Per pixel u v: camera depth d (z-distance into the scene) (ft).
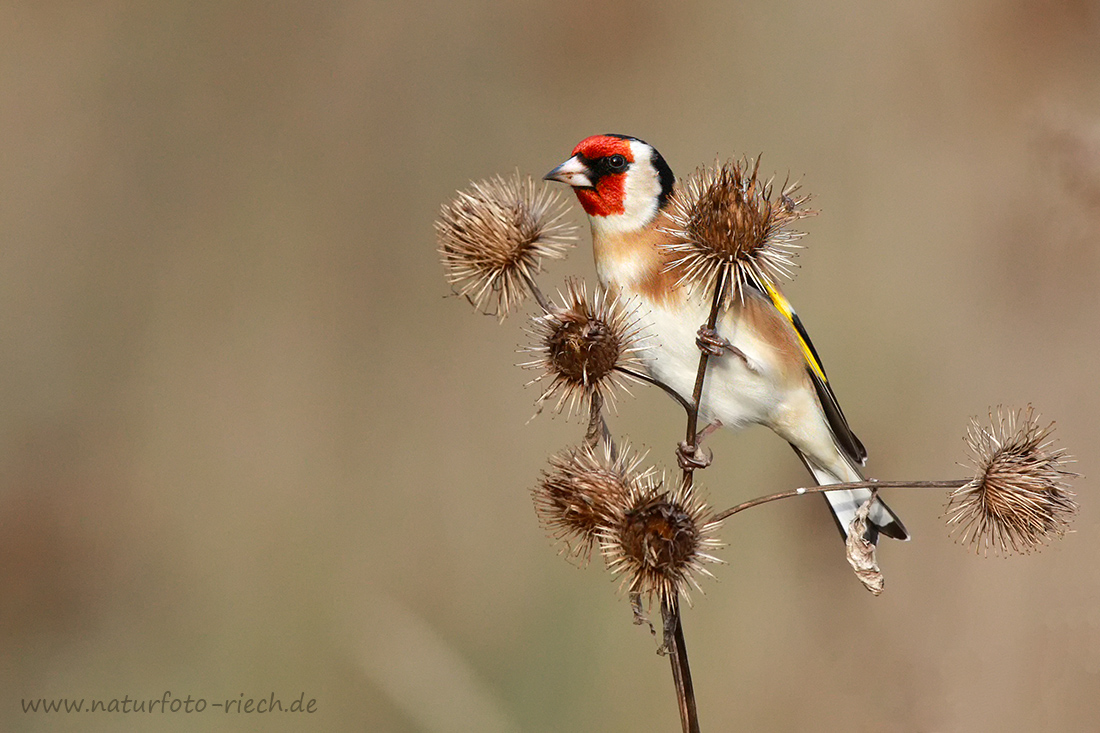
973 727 30.58
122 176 48.52
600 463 18.63
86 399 43.93
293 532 39.60
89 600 37.86
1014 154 40.86
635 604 17.83
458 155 48.91
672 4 48.34
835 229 42.34
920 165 43.47
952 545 34.30
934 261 40.93
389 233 47.21
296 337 45.24
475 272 21.20
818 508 33.63
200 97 49.60
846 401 38.17
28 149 48.34
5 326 45.16
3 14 48.98
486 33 49.70
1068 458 19.16
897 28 45.88
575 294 19.34
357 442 42.09
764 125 46.34
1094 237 36.55
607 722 32.04
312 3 50.44
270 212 47.85
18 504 39.93
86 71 49.19
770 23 48.21
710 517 18.11
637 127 47.67
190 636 36.40
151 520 40.55
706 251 18.63
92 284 45.98
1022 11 42.91
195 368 44.47
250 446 42.27
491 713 27.22
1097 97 39.22
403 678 27.40
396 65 49.98
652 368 24.63
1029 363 38.42
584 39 48.32
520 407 42.27
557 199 21.84
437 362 43.78
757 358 24.00
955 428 37.17
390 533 39.11
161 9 49.90
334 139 49.39
